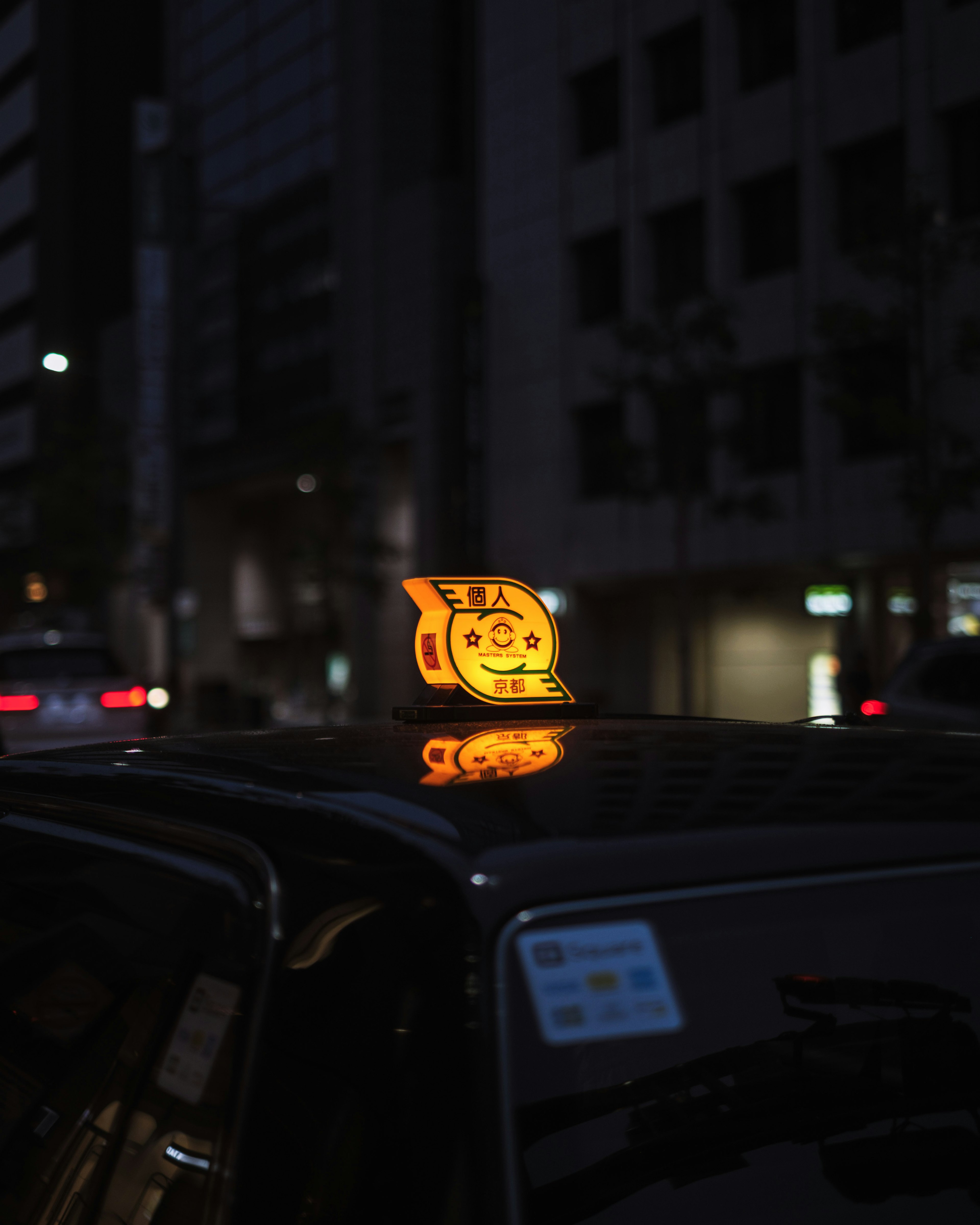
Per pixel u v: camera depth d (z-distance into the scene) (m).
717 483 25.80
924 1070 1.39
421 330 36.12
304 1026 1.18
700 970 1.29
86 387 62.03
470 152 35.97
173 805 1.47
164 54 67.75
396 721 1.87
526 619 1.90
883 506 22.70
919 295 18.11
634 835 1.14
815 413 23.83
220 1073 1.21
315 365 41.28
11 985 1.64
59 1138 1.41
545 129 30.14
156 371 42.12
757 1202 1.25
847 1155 1.31
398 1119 1.06
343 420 35.41
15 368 68.06
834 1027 1.35
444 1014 1.03
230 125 46.06
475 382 31.33
